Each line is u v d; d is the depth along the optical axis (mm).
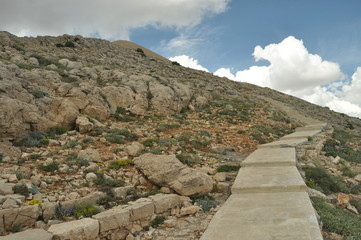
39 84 22500
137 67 53656
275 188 11320
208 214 10812
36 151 15117
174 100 34281
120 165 14484
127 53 70562
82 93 23688
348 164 21922
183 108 36188
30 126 17297
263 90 73250
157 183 12820
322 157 21750
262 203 9969
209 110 37938
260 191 11406
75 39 65188
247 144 25125
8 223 8461
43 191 10852
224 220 8641
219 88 54469
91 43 68000
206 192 12516
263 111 41562
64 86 23266
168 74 58031
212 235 7676
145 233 9375
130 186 12422
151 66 62625
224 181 14570
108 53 61281
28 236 7359
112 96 28859
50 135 17922
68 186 11680
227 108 40000
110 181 12398
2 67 19547
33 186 10711
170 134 23516
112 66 46594
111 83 32688
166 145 19516
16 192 10047
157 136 22203
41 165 13031
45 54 42719
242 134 28234
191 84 50688
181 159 16938
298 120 44688
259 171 14297
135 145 16766
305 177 15914
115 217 8961
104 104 25641
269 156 17547
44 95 20297
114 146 17922
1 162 12961
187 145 21047
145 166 13570
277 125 36406
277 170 14227
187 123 29266
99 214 9109
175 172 12656
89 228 8195
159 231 9570
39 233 7562
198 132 25781
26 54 37781
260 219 8492
